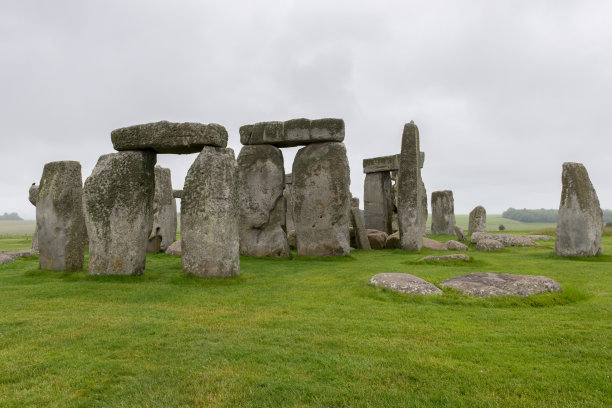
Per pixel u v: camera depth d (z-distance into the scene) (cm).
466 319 568
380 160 2178
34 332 528
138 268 919
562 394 354
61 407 346
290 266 1130
